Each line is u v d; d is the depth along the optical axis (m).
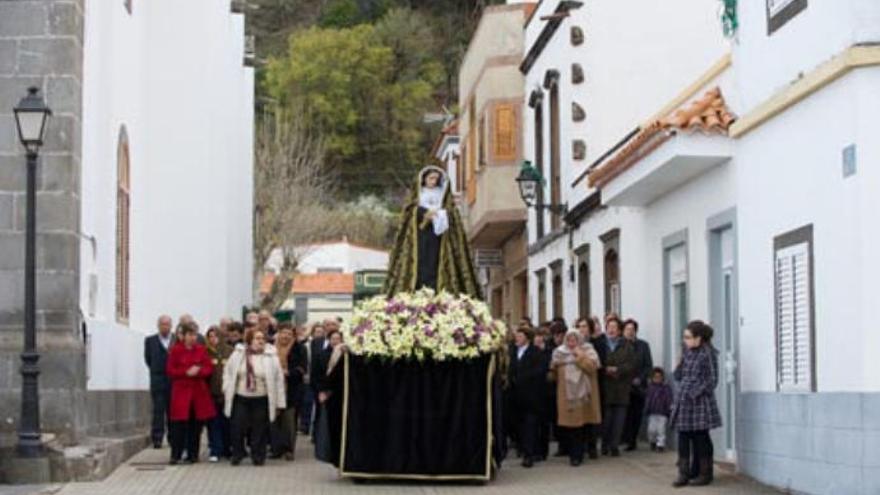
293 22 79.25
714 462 17.95
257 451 19.05
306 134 68.62
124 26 22.88
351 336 16.83
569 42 27.64
